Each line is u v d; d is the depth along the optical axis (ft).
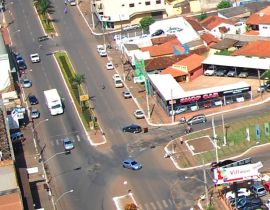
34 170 541.34
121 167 538.88
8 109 643.04
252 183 491.31
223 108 621.31
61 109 641.40
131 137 587.27
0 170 464.65
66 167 547.08
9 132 545.85
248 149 545.44
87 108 649.20
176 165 532.32
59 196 504.02
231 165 485.56
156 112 628.28
